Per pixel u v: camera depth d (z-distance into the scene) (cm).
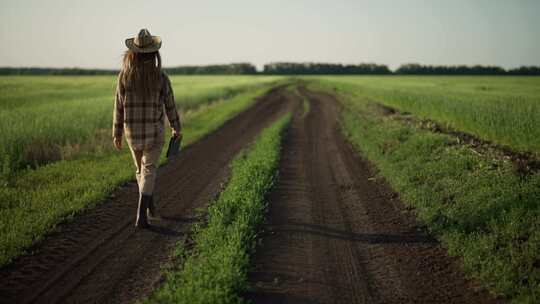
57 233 483
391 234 496
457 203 550
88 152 967
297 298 347
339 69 14050
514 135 927
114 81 5756
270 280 378
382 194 668
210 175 791
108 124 1336
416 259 428
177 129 529
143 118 478
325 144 1163
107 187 662
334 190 693
